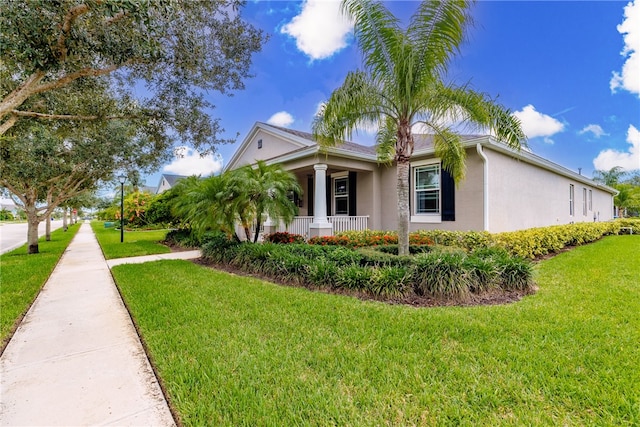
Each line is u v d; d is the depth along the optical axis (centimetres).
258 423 213
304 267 610
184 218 1270
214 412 225
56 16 388
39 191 1241
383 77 614
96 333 386
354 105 618
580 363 281
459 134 717
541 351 304
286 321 399
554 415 216
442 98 622
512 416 216
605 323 371
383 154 918
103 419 223
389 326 376
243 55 658
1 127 487
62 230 2975
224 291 549
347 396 240
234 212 856
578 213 1659
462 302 475
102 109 657
